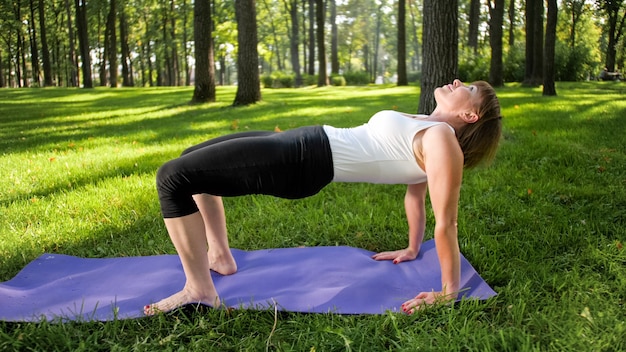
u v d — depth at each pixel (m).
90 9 34.84
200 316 2.56
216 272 3.11
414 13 53.69
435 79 6.67
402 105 12.74
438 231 2.60
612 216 3.94
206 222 3.05
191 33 39.53
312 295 2.76
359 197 4.71
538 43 18.62
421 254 3.32
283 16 45.94
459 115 2.76
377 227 3.95
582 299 2.70
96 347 2.32
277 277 3.01
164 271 3.10
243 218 4.18
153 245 3.70
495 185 4.93
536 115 9.00
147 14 39.59
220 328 2.47
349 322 2.54
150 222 4.15
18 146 7.80
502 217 4.04
